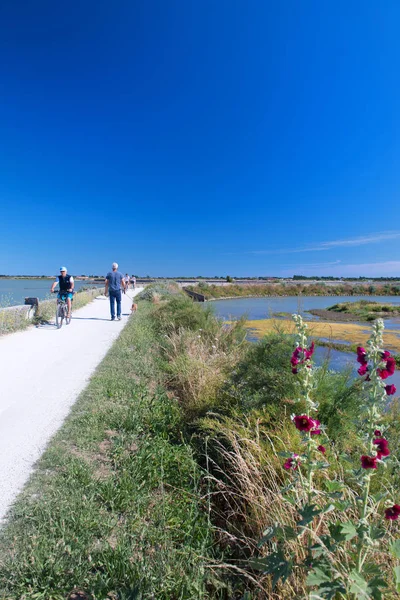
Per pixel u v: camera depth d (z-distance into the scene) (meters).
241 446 3.60
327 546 1.80
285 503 2.60
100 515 2.93
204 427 4.13
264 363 4.55
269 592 2.25
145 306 21.41
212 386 5.34
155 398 5.37
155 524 2.92
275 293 63.16
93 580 2.32
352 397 3.62
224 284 70.12
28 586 2.22
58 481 3.29
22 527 2.73
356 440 3.28
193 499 3.25
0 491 3.16
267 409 4.01
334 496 1.88
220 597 2.40
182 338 9.29
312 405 2.04
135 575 2.34
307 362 2.06
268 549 2.49
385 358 1.69
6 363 7.48
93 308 20.84
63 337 10.61
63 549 2.48
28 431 4.34
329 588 1.60
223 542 2.94
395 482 2.89
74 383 6.17
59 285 12.45
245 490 3.19
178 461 3.78
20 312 11.95
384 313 28.38
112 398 5.50
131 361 7.70
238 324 10.55
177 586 2.33
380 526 2.27
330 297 61.56
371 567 1.67
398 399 4.04
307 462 2.03
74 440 4.15
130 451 4.02
